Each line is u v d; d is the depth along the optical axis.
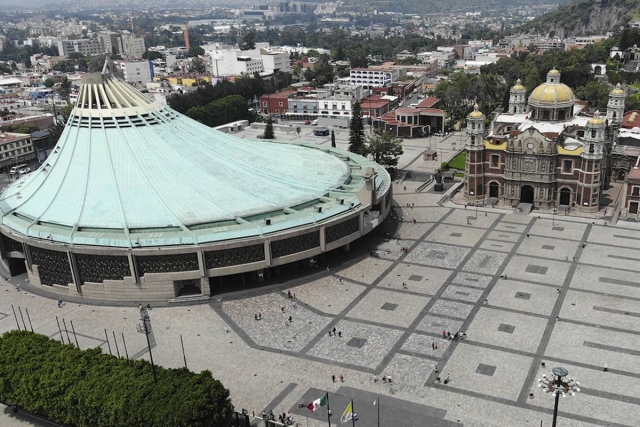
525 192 169.62
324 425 81.06
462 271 128.12
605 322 104.56
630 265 127.50
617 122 189.25
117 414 74.81
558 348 97.00
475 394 86.12
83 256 120.75
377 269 131.38
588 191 158.38
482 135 169.38
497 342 99.50
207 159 147.38
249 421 82.25
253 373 93.88
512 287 119.56
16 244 133.25
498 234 149.12
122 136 143.38
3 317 116.88
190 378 78.81
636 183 152.38
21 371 83.81
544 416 80.75
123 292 121.06
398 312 111.44
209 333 107.12
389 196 156.62
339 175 156.88
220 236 120.62
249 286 125.50
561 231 149.25
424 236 149.88
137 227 124.00
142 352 101.44
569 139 165.50
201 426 72.38
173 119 155.12
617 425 78.50
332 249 132.75
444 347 98.69
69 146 146.38
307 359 97.12
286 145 191.00
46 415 85.94
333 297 119.00
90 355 86.38
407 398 85.94
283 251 125.31
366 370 93.25
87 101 147.88
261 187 143.00
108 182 136.62
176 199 133.00
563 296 114.81
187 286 125.50
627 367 91.06
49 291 127.69
